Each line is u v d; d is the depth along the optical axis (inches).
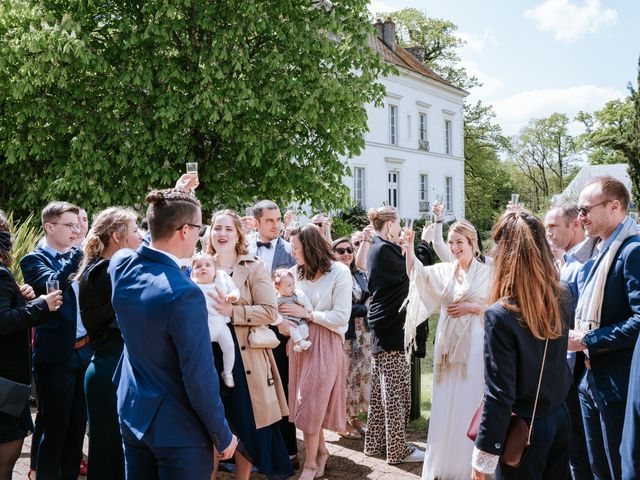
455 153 1347.2
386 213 193.3
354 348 214.8
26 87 391.5
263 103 426.9
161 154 446.3
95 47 431.2
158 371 91.2
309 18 479.5
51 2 426.9
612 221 124.4
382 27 1236.5
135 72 413.7
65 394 148.0
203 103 405.4
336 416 168.1
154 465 95.2
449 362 159.2
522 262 95.5
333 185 497.7
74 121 437.7
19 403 118.6
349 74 492.4
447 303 165.5
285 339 189.6
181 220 96.7
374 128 1072.2
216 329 136.6
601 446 127.3
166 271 93.6
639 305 113.5
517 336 94.0
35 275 158.7
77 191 427.2
